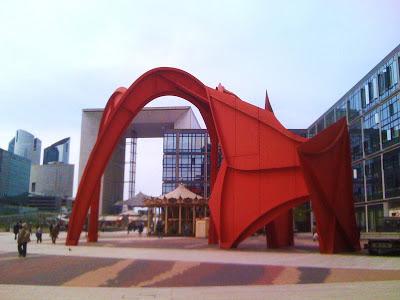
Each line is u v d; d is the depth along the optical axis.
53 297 12.80
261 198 27.73
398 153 47.50
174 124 97.31
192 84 32.94
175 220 52.91
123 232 67.31
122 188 107.75
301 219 76.25
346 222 26.48
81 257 21.75
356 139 59.88
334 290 13.34
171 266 18.41
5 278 16.47
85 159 99.94
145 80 33.88
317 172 25.25
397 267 18.12
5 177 166.12
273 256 23.20
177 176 90.56
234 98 30.03
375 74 53.34
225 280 15.80
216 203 29.33
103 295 13.15
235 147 29.20
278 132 27.72
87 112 100.88
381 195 51.78
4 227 70.44
